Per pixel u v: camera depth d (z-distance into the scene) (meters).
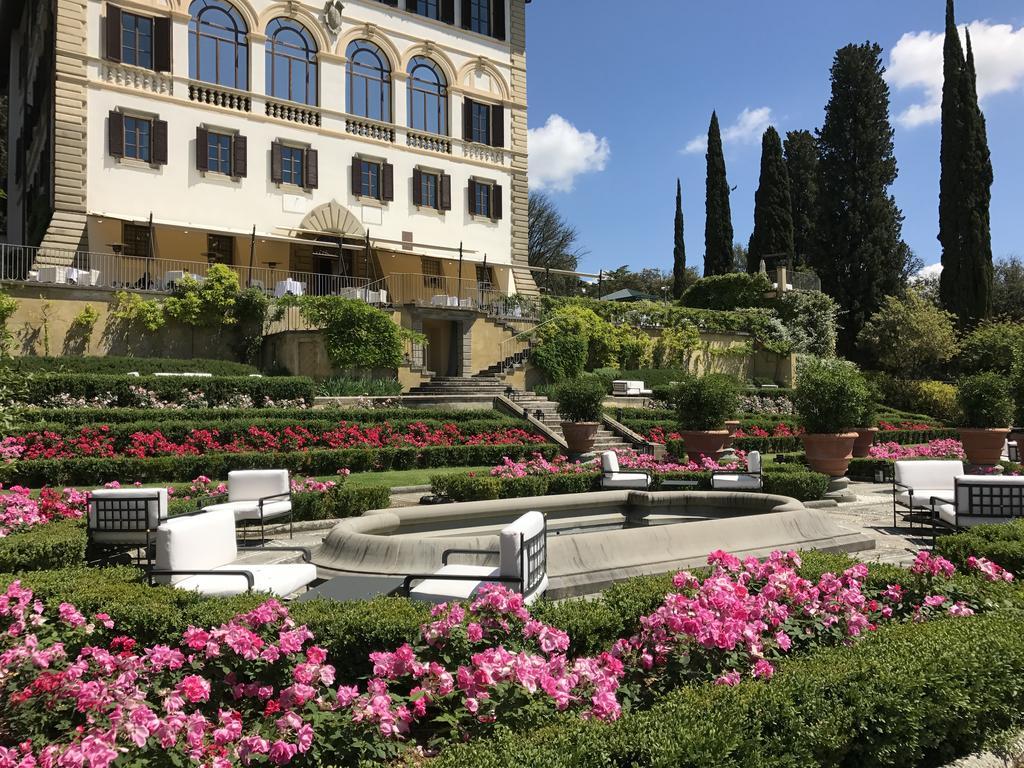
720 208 48.28
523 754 2.86
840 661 3.84
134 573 5.63
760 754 3.05
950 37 43.38
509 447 17.39
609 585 6.55
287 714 3.25
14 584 4.33
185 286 22.00
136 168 24.08
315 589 6.13
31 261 23.08
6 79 38.00
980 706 3.70
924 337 40.34
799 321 39.00
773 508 9.12
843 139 47.19
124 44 24.19
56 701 3.59
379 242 28.95
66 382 16.41
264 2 26.81
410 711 3.52
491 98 32.94
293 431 16.30
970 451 16.61
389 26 29.91
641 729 3.05
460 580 5.47
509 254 33.28
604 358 30.61
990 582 5.35
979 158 42.75
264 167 26.75
